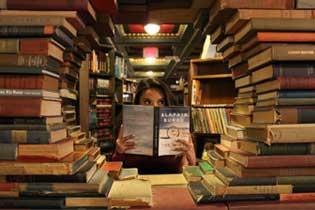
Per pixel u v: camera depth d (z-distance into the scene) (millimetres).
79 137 1036
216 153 1072
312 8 825
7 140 775
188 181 998
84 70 3053
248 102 968
